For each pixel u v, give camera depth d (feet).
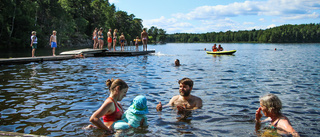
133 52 72.64
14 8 113.80
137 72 33.81
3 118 13.21
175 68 39.60
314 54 87.35
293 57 70.79
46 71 33.71
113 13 317.42
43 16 154.51
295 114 14.38
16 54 70.59
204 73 33.68
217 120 13.30
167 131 11.60
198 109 15.53
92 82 24.97
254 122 12.94
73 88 21.71
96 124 11.43
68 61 50.19
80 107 15.57
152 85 23.88
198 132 11.49
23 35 123.24
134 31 363.15
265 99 12.35
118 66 41.32
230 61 55.52
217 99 18.30
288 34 495.00
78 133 11.18
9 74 30.58
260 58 66.23
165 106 16.21
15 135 8.59
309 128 12.00
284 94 20.17
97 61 50.98
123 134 11.12
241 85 24.43
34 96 18.49
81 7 222.48
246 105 16.53
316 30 487.20
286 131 11.43
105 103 11.87
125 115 12.58
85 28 218.18
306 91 21.43
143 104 12.33
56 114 14.07
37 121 12.80
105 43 225.56
